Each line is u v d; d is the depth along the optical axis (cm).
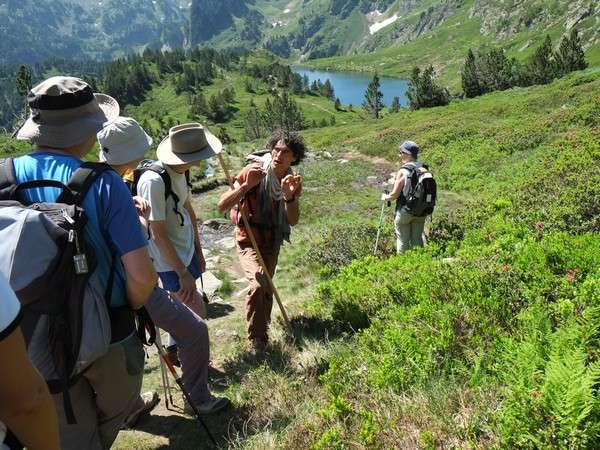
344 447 373
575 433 301
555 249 601
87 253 286
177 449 460
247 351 636
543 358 387
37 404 194
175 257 508
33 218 262
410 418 388
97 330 293
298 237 1495
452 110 5122
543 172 1356
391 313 586
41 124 308
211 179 2352
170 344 617
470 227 1036
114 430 355
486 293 563
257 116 16738
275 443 418
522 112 3559
